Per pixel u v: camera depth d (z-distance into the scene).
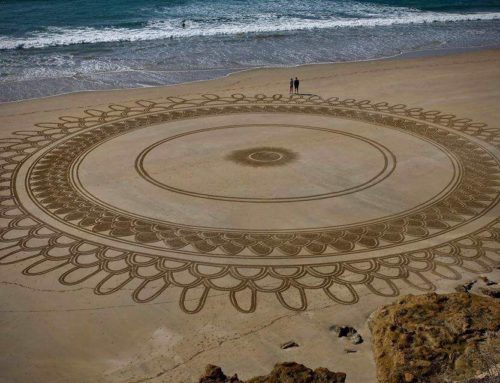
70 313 14.80
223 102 31.14
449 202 20.38
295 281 16.06
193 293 15.55
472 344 10.52
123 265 16.72
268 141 25.52
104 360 13.26
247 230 18.48
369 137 26.08
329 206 20.00
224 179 21.88
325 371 10.25
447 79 36.00
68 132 26.62
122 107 30.30
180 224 18.80
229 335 14.04
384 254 17.31
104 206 19.92
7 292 15.54
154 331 14.18
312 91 33.19
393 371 10.30
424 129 27.19
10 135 26.16
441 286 15.90
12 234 18.23
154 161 23.44
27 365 13.10
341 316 14.71
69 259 16.98
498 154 24.48
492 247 17.78
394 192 21.02
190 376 12.74
